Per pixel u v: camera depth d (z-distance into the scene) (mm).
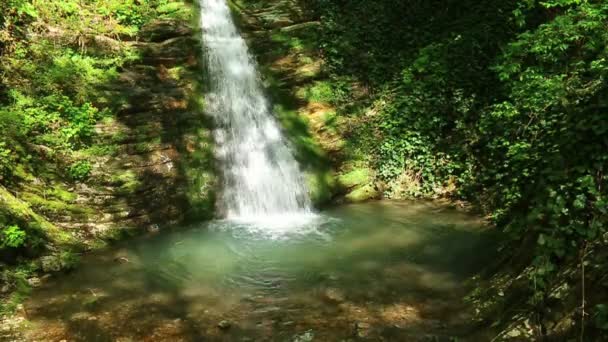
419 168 12039
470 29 13422
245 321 6574
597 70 7969
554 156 6109
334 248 9078
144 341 6117
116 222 9727
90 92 11031
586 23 9258
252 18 15336
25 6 11156
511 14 13086
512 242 7273
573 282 4750
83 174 9984
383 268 8086
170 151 11180
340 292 7281
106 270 8250
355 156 12633
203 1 14750
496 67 10742
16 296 7141
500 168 10625
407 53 13938
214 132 12125
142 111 11508
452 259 8297
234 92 13391
